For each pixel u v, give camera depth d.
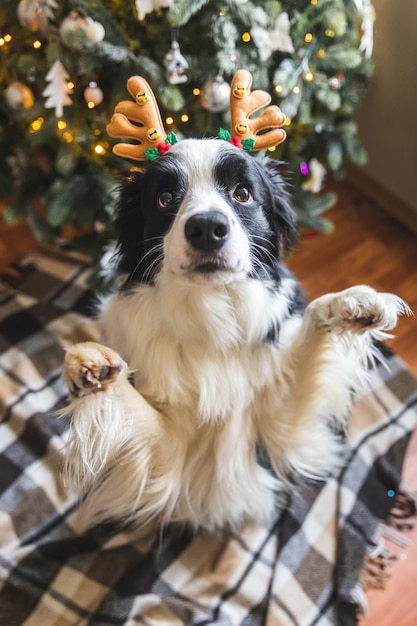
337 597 1.58
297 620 1.54
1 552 1.63
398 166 2.43
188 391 1.46
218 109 1.72
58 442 1.83
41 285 2.26
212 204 1.22
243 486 1.61
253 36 1.66
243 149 1.38
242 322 1.39
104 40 1.69
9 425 1.87
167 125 1.84
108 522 1.71
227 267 1.22
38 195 2.09
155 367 1.43
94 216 2.03
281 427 1.58
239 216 1.31
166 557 1.67
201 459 1.59
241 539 1.68
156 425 1.44
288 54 1.82
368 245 2.48
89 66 1.69
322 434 1.75
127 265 1.46
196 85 1.80
